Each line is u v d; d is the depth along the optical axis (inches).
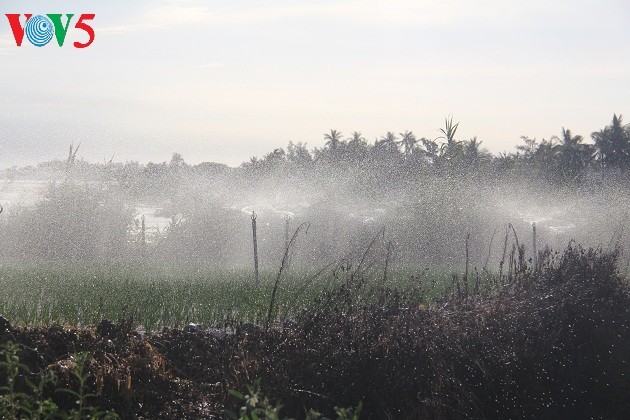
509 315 384.5
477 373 346.3
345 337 340.5
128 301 464.1
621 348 382.6
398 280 592.7
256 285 557.0
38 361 305.7
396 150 1392.7
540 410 344.8
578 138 1775.3
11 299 459.5
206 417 301.4
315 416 233.8
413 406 325.7
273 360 329.7
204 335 370.3
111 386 297.1
